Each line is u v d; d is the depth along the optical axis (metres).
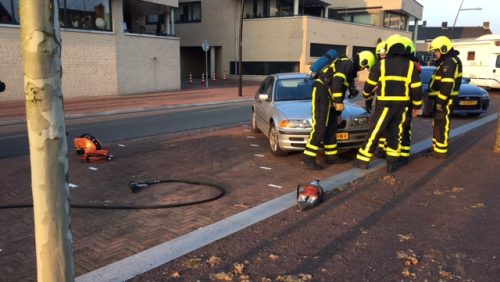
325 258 3.69
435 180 6.00
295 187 5.78
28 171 6.66
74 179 6.16
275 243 3.99
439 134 7.23
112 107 15.58
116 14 19.78
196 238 4.09
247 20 34.06
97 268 3.53
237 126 11.41
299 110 7.29
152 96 20.06
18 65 16.39
